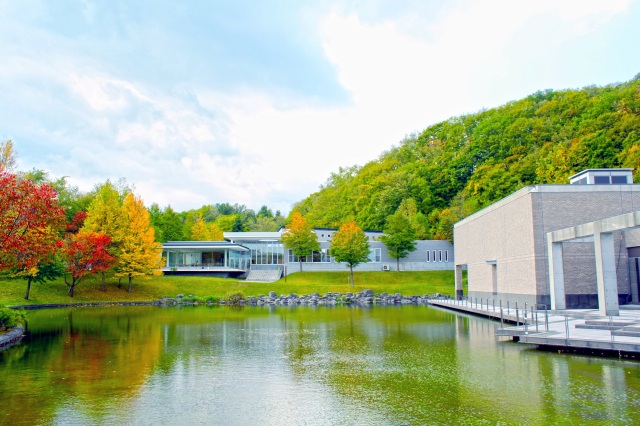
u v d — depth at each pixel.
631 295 32.69
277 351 19.41
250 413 10.91
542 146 86.62
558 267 31.12
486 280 44.69
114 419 10.52
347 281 65.56
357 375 14.78
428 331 25.84
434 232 85.25
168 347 20.50
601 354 17.58
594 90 95.81
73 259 47.06
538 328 22.09
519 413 10.62
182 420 10.45
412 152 128.38
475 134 106.00
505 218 39.03
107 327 28.06
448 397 12.05
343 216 110.62
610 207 33.12
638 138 65.75
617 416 10.31
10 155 32.97
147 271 52.88
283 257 72.00
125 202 53.44
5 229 20.89
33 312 38.78
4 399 12.15
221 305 48.53
